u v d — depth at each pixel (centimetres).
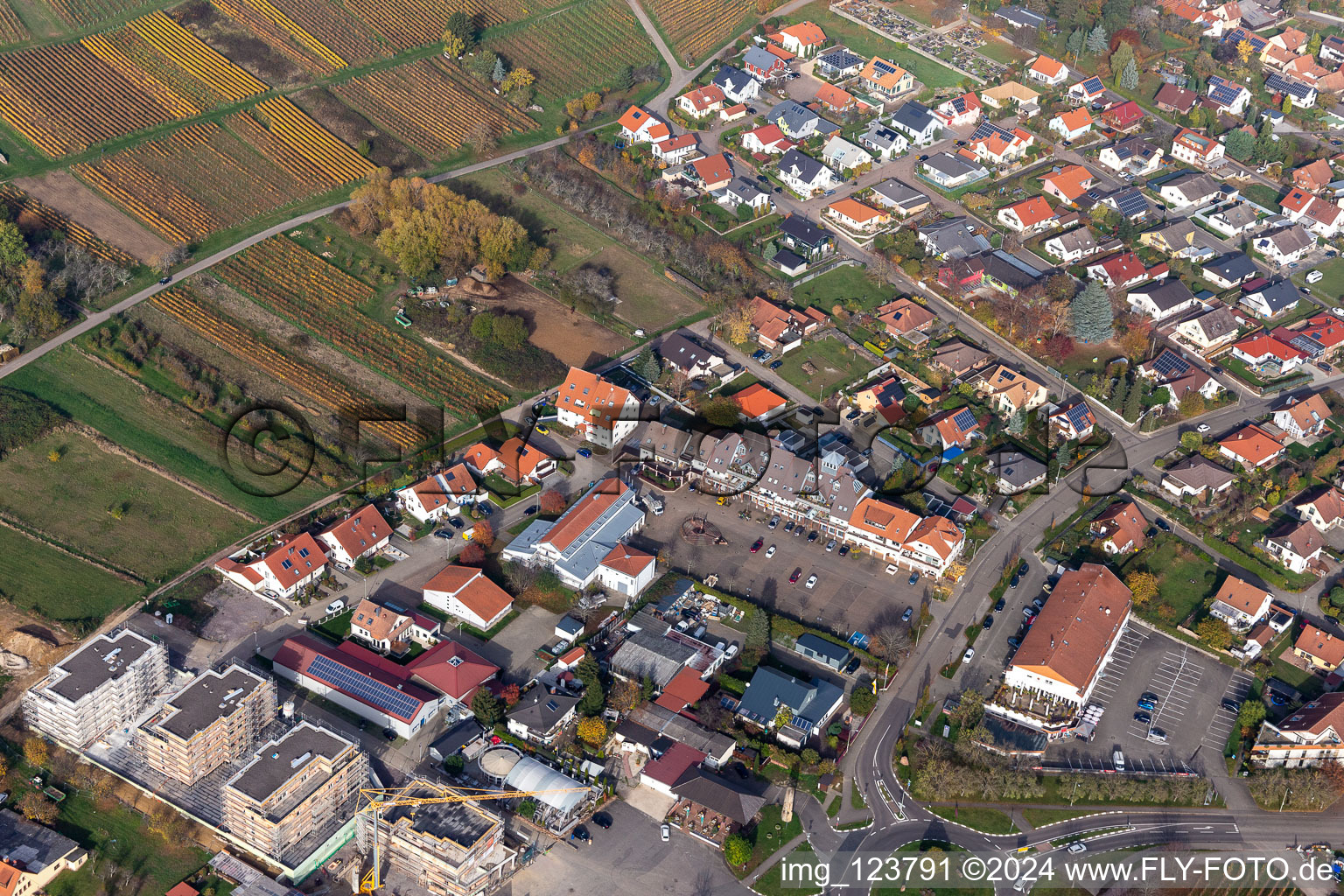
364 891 18888
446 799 19488
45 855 18900
